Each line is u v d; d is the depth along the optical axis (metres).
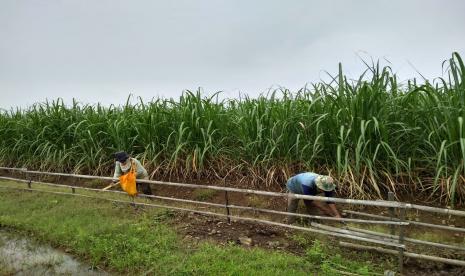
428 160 5.59
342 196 5.93
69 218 6.18
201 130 7.45
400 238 4.10
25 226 6.07
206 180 7.59
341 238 4.77
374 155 5.51
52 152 9.56
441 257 4.13
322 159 6.36
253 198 6.64
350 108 5.73
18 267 4.85
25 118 10.60
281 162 6.70
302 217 5.46
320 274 3.98
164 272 4.26
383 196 5.78
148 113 8.10
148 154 8.13
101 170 8.86
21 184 9.24
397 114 5.82
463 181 5.25
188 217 5.98
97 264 4.73
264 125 6.88
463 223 4.99
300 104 6.70
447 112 5.03
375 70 5.67
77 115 9.64
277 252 4.58
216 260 4.34
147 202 6.86
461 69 4.90
